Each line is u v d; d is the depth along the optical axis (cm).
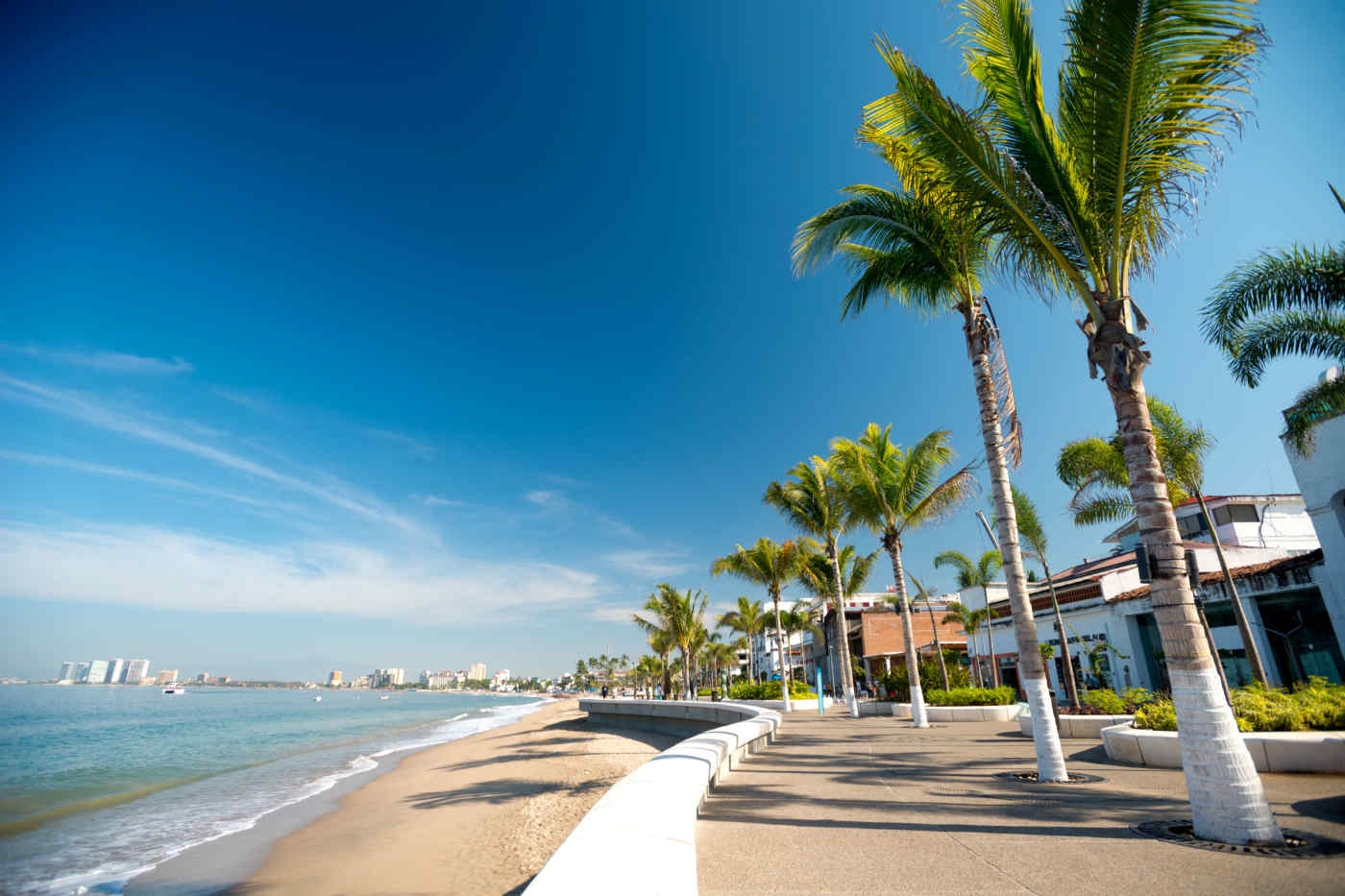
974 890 395
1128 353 630
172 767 2739
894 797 727
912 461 1997
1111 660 2427
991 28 723
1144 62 618
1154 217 681
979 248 1100
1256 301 1163
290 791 2033
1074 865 439
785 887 410
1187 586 557
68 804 1862
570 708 8200
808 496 2677
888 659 4772
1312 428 1570
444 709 11331
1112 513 1803
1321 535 1577
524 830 1345
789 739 1552
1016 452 939
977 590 3478
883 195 1203
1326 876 394
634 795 493
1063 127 746
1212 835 488
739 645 6731
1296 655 1766
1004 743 1313
